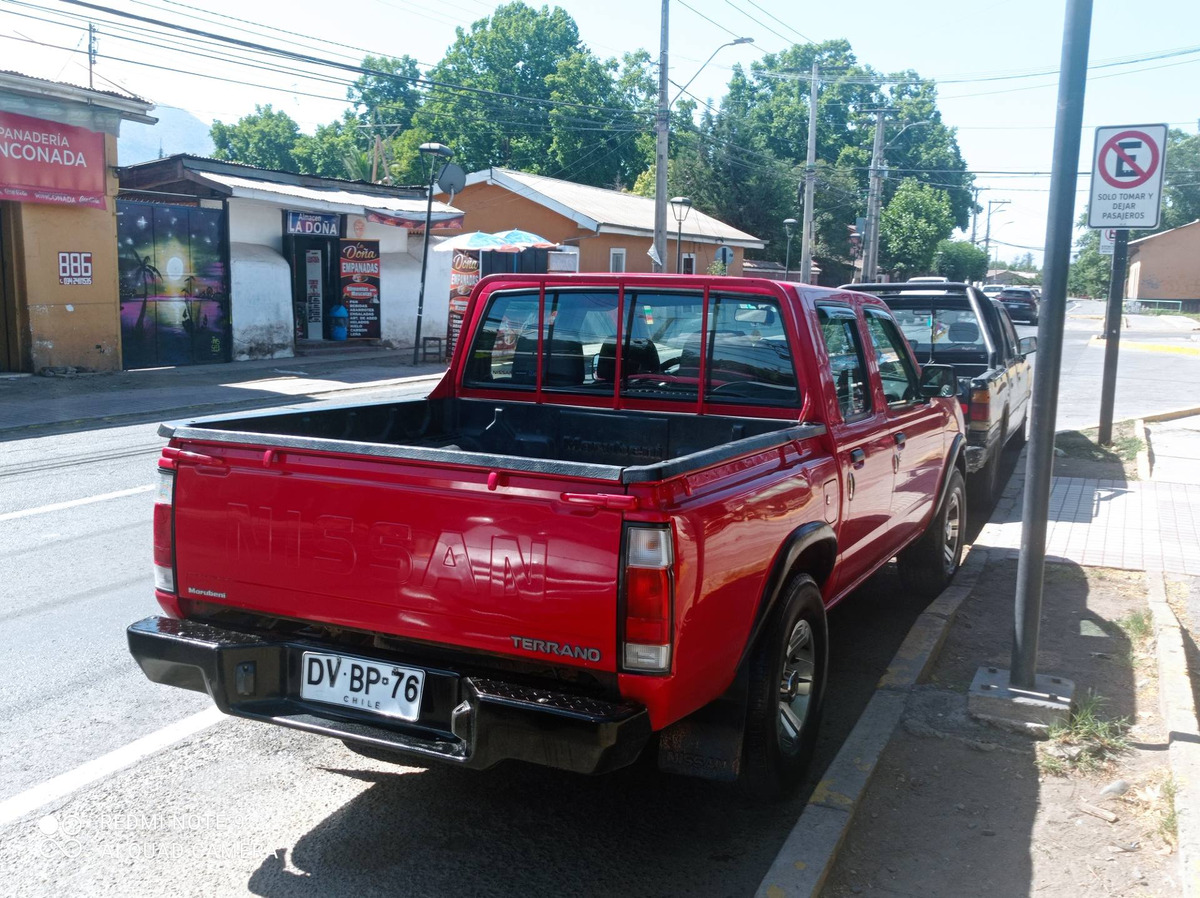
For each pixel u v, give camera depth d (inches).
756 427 174.6
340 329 878.4
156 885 126.5
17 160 596.4
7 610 225.3
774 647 137.5
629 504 108.9
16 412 509.4
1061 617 232.2
